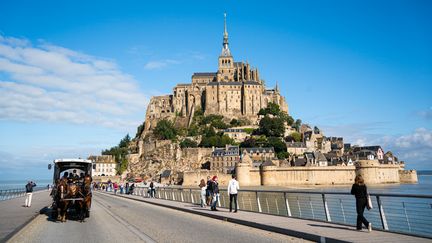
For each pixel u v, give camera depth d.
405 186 163.75
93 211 43.06
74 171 39.31
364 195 22.94
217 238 22.41
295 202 62.41
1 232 24.44
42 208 45.31
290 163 195.12
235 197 36.78
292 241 21.27
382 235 21.02
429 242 18.62
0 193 73.88
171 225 29.02
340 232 22.20
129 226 28.83
